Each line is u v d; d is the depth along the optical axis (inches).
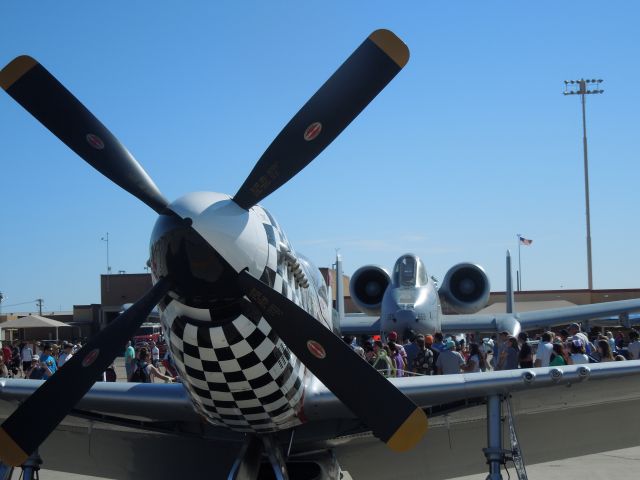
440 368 434.6
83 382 188.2
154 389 240.4
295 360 215.3
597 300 1989.4
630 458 426.3
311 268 264.5
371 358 458.3
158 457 271.1
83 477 385.4
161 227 192.1
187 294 194.5
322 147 198.4
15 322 1576.0
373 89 198.8
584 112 2209.6
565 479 366.0
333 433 245.8
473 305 937.5
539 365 454.3
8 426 186.7
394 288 768.3
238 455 235.0
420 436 189.2
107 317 1871.3
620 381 235.8
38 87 205.5
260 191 196.7
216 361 203.5
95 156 202.5
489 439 234.7
